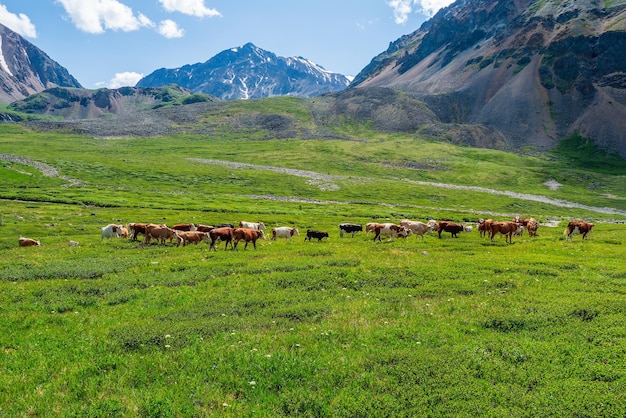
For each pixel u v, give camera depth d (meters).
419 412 10.49
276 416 10.30
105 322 17.20
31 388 11.48
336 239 47.69
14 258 32.09
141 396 11.09
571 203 141.25
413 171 181.38
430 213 103.69
